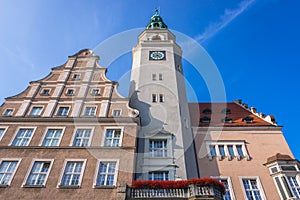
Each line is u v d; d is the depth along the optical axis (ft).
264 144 65.46
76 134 55.47
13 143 53.67
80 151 51.37
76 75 73.41
